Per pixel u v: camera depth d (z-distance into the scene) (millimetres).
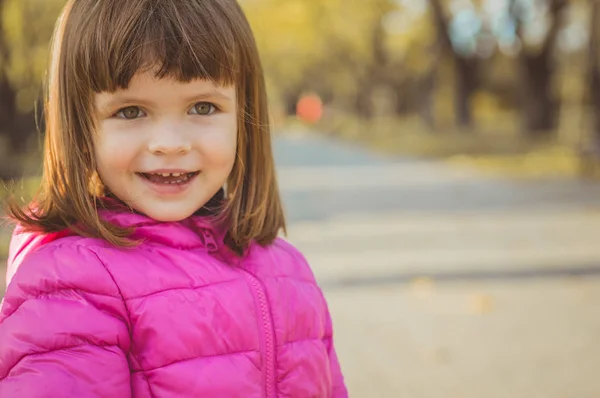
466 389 3865
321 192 12820
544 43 23250
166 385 1272
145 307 1289
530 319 5156
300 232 8633
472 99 27141
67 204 1325
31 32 11742
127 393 1242
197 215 1482
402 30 30875
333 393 1582
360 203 11352
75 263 1269
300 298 1501
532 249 7598
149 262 1328
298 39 33812
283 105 75688
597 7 19156
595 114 19016
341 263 6926
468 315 5238
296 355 1438
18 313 1235
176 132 1306
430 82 29234
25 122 14180
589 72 19234
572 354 4438
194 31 1297
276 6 29703
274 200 1569
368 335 4781
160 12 1283
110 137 1300
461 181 14562
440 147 22641
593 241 8031
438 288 6012
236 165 1474
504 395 3787
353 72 42781
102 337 1232
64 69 1322
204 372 1298
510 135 24188
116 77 1259
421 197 12055
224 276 1396
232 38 1360
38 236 1367
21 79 12695
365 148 28219
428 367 4191
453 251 7492
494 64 29906
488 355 4418
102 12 1279
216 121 1356
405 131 32156
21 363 1193
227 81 1350
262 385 1384
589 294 5824
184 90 1301
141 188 1327
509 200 11562
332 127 46844
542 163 16969
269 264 1509
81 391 1186
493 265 6848
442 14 25594
